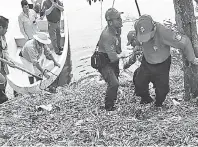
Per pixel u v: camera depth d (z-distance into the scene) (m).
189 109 4.88
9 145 4.31
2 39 7.30
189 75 5.01
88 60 11.45
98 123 4.67
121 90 5.88
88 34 14.12
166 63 4.62
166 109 4.99
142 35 4.26
